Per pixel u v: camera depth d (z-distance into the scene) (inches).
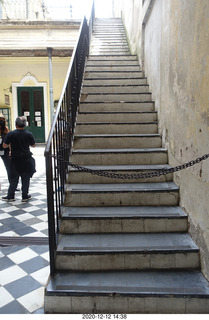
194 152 101.2
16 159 185.8
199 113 94.8
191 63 102.4
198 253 97.2
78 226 111.3
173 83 130.3
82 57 217.3
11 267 110.7
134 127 169.8
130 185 131.4
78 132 170.2
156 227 111.3
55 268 97.0
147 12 198.5
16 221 157.5
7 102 463.8
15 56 425.1
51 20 361.4
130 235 109.1
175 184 129.9
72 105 159.5
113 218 110.9
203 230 93.6
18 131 184.7
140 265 97.5
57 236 104.4
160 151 146.3
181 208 119.5
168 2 137.1
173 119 132.2
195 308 83.7
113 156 147.0
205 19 87.5
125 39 343.3
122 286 88.0
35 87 465.1
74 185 133.3
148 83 207.3
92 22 365.1
